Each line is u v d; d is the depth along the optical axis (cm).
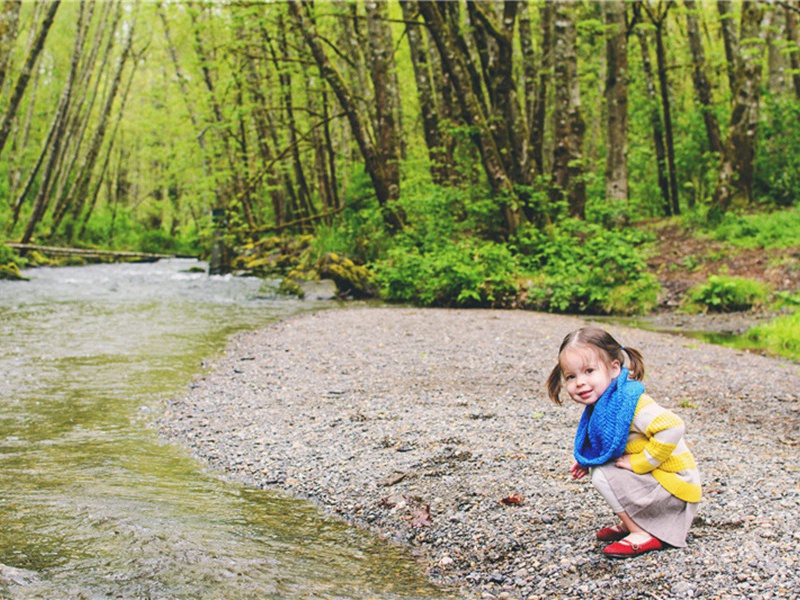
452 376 763
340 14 1873
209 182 2644
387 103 1922
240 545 337
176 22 2698
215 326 1159
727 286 1362
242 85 2259
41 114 3812
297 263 2131
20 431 549
